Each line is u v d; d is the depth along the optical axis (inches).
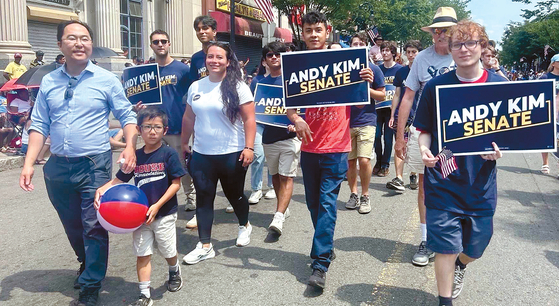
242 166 155.7
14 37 484.4
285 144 177.8
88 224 123.7
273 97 179.8
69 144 121.4
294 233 182.7
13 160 326.0
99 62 583.2
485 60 224.5
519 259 155.2
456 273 125.9
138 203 116.8
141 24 701.3
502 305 124.0
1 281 144.0
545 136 102.0
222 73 153.6
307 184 144.1
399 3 1375.5
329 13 792.9
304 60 135.3
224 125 152.5
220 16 811.4
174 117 200.1
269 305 125.0
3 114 349.4
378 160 288.2
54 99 122.4
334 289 133.6
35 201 240.1
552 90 100.8
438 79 111.6
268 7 662.5
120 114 128.0
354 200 215.2
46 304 128.8
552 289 133.4
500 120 103.1
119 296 132.4
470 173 107.6
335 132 136.2
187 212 213.8
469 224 110.0
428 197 111.0
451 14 156.8
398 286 135.3
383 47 278.2
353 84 134.0
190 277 143.5
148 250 124.0
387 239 174.1
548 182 269.7
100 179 125.3
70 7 578.6
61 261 160.7
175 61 203.3
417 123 114.7
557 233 181.2
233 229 190.4
